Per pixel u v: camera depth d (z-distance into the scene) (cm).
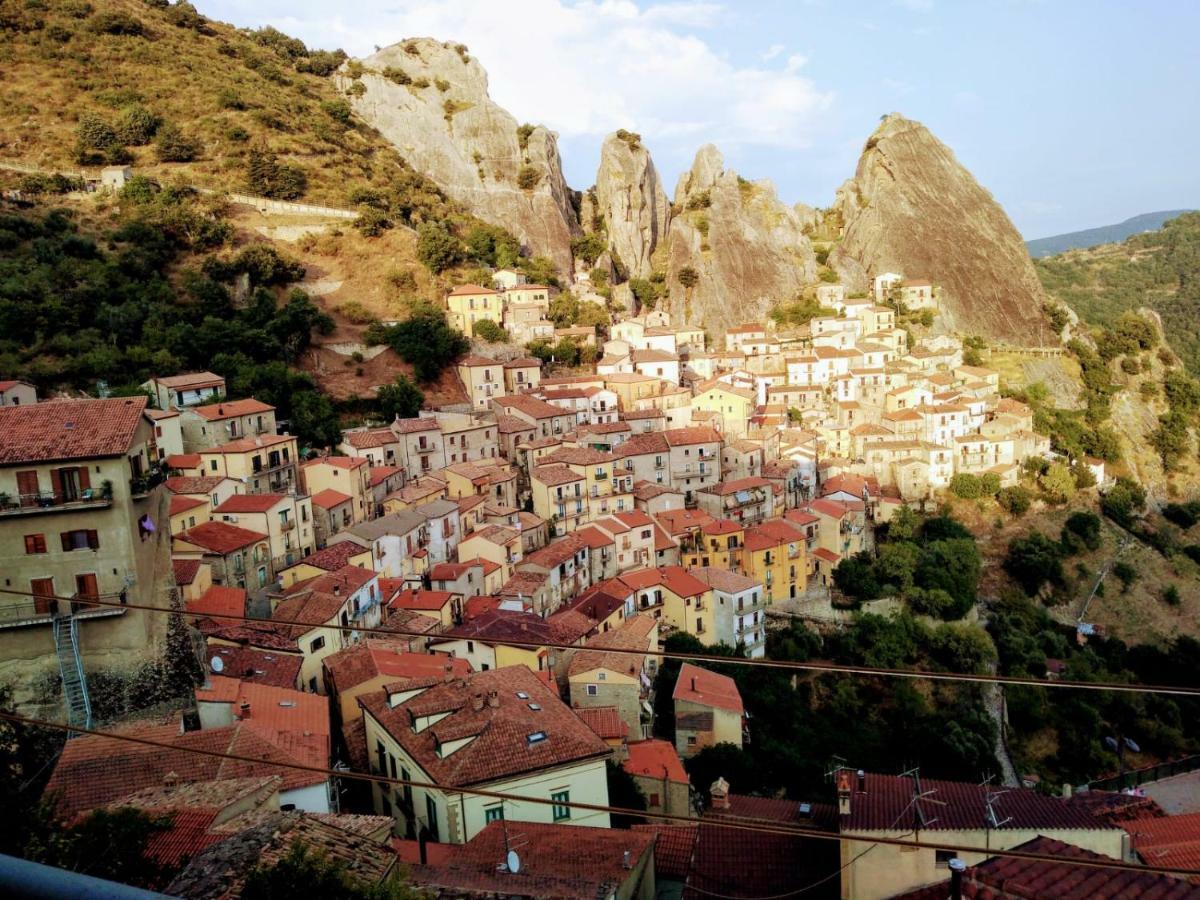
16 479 4881
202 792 3841
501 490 11419
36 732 4678
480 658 7288
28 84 18850
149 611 5206
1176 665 12875
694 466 13025
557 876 3659
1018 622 12988
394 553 8862
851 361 17788
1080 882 3145
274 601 7512
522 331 16800
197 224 15325
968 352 19775
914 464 15050
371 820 3675
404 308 16112
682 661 8769
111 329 12006
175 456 9444
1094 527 15275
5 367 10481
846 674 10306
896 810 3794
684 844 4712
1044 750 10462
